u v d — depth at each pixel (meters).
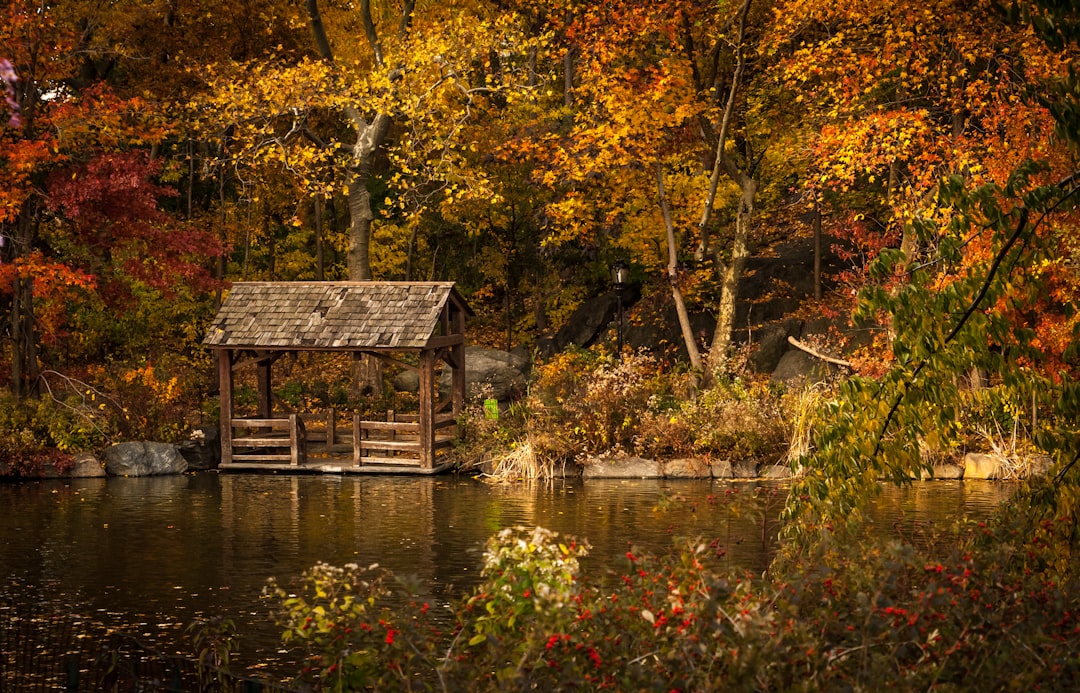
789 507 8.76
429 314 23.53
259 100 28.88
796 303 32.34
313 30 29.98
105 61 33.25
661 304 33.66
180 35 31.67
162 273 25.28
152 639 10.77
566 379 25.33
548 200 33.19
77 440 23.19
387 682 6.62
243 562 14.38
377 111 29.61
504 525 16.83
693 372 25.97
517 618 6.77
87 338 31.08
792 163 29.34
